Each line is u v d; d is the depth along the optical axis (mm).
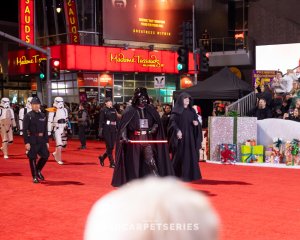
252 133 15891
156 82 22766
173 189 770
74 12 36875
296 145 14727
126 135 8633
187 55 22078
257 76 20875
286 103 17828
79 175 12211
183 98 10195
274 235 6090
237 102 18000
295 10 35656
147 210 725
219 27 39562
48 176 12000
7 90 46281
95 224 735
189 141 10156
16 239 5973
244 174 12508
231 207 7938
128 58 37094
